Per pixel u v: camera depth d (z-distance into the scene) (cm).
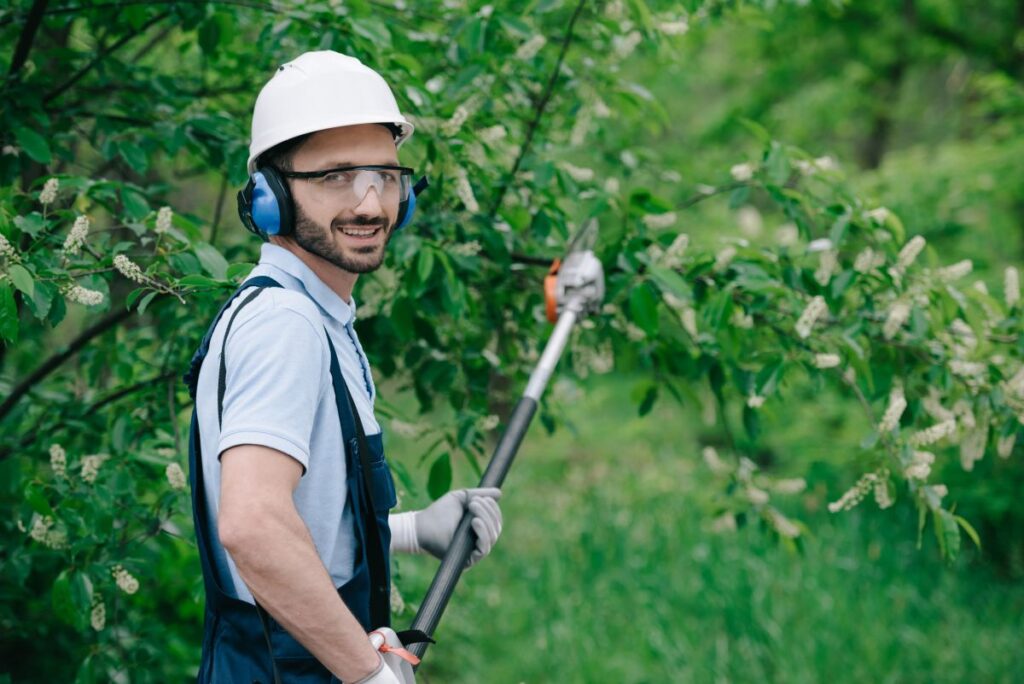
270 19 257
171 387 276
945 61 991
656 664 532
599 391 877
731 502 307
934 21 903
